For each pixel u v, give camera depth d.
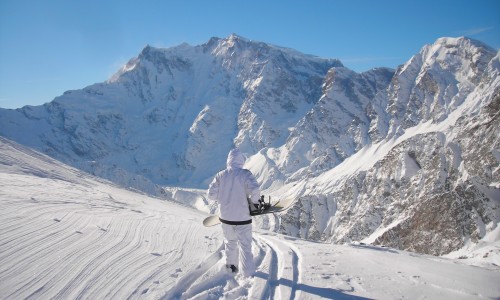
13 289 4.74
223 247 7.77
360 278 6.01
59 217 8.71
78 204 11.30
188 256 6.79
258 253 7.45
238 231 6.19
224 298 4.98
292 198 6.77
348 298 5.12
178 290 5.25
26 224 7.68
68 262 5.77
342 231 142.75
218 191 6.31
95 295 4.77
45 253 6.07
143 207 15.99
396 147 151.75
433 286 5.76
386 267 6.80
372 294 5.32
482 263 10.10
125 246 6.95
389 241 76.06
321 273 6.12
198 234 8.98
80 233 7.48
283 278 5.80
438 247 67.56
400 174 139.25
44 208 9.59
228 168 6.35
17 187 13.77
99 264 5.81
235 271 6.15
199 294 5.00
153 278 5.47
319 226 151.50
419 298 5.27
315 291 5.29
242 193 6.21
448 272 6.69
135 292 4.94
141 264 6.02
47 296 4.65
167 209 18.31
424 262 7.71
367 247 10.67
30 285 4.89
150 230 8.69
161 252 6.86
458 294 5.46
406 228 75.06
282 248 8.06
